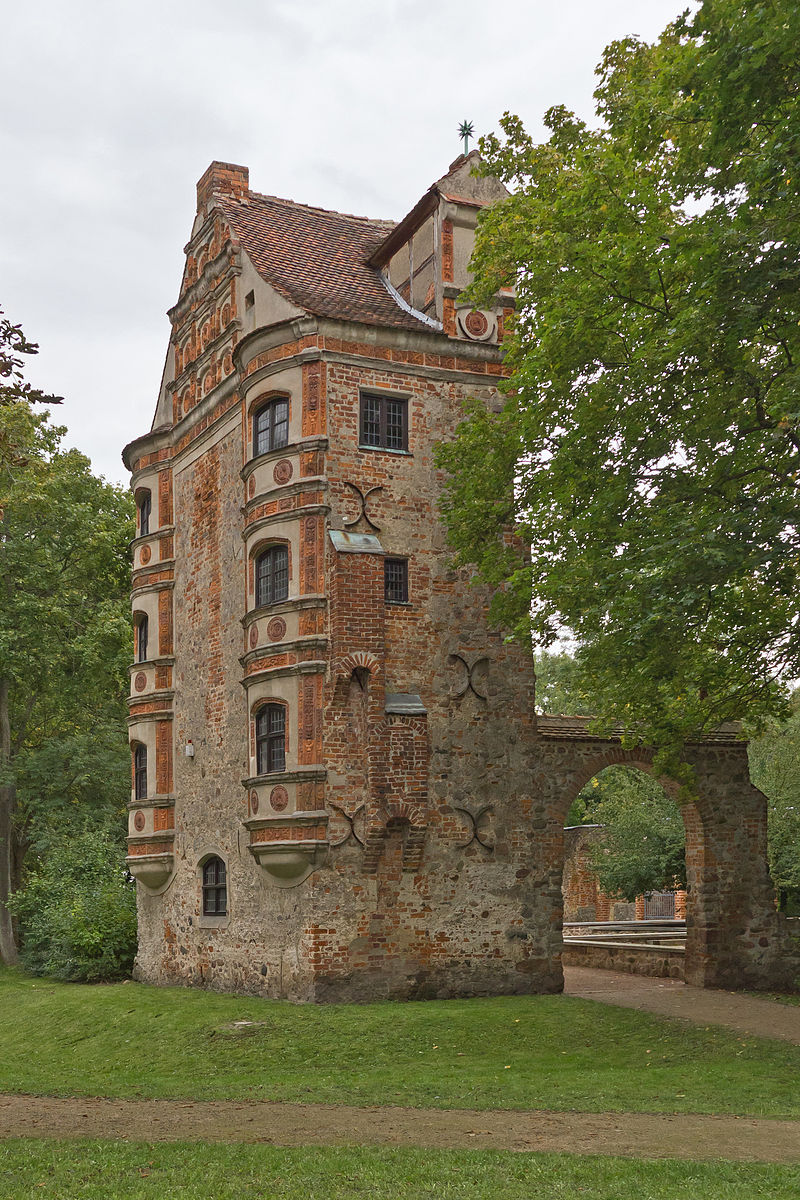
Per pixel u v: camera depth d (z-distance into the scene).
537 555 21.16
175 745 29.98
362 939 23.12
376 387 25.00
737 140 16.61
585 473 19.83
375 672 23.41
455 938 24.02
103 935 31.95
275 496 24.61
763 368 18.80
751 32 15.65
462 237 26.47
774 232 16.30
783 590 18.61
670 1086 16.45
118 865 37.25
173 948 28.98
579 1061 18.78
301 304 25.23
